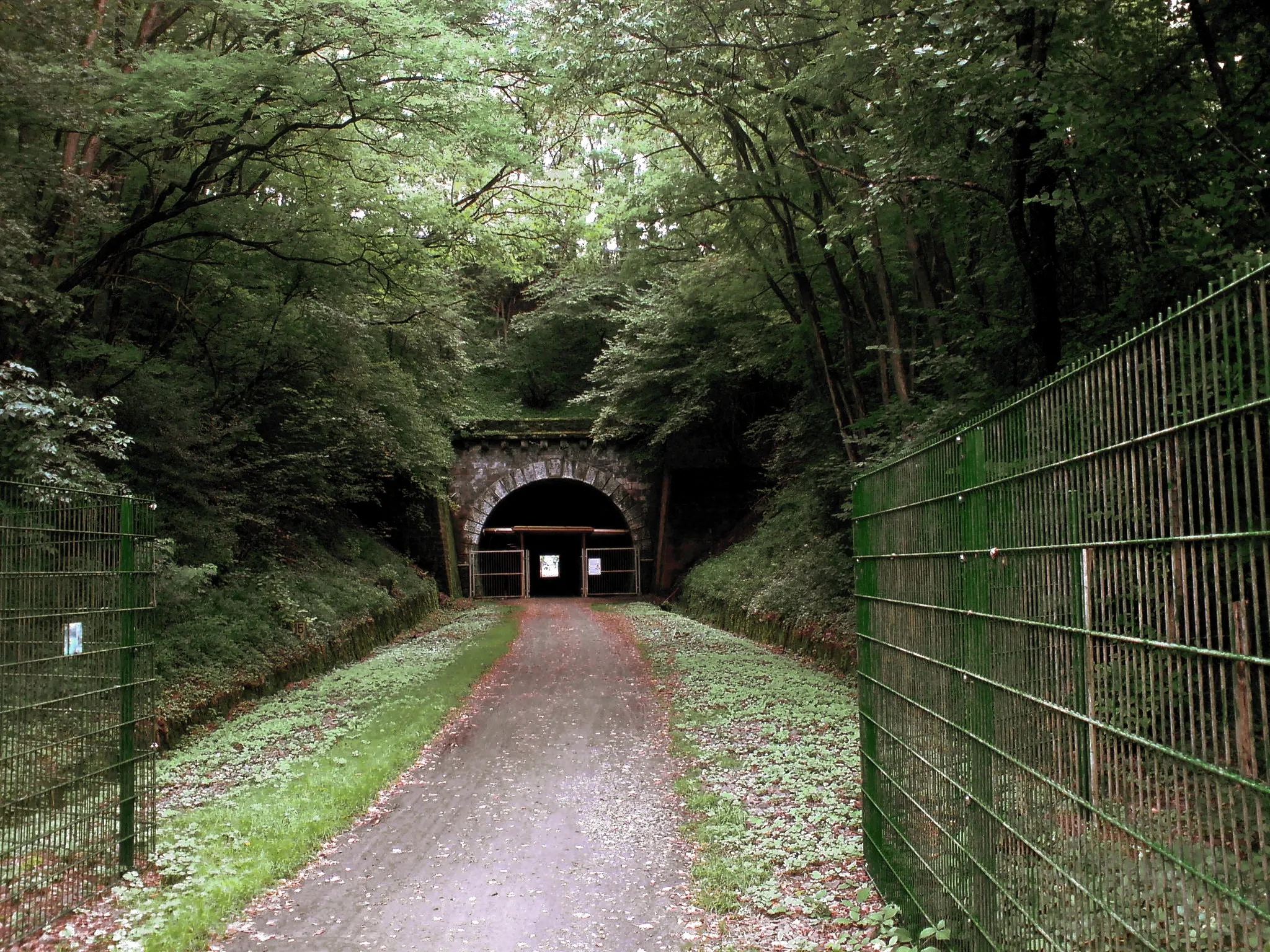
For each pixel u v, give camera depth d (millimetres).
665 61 13695
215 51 15289
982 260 12672
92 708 6609
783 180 15367
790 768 9602
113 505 7051
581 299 36031
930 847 5266
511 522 46781
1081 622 3457
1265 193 8883
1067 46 9555
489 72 14359
